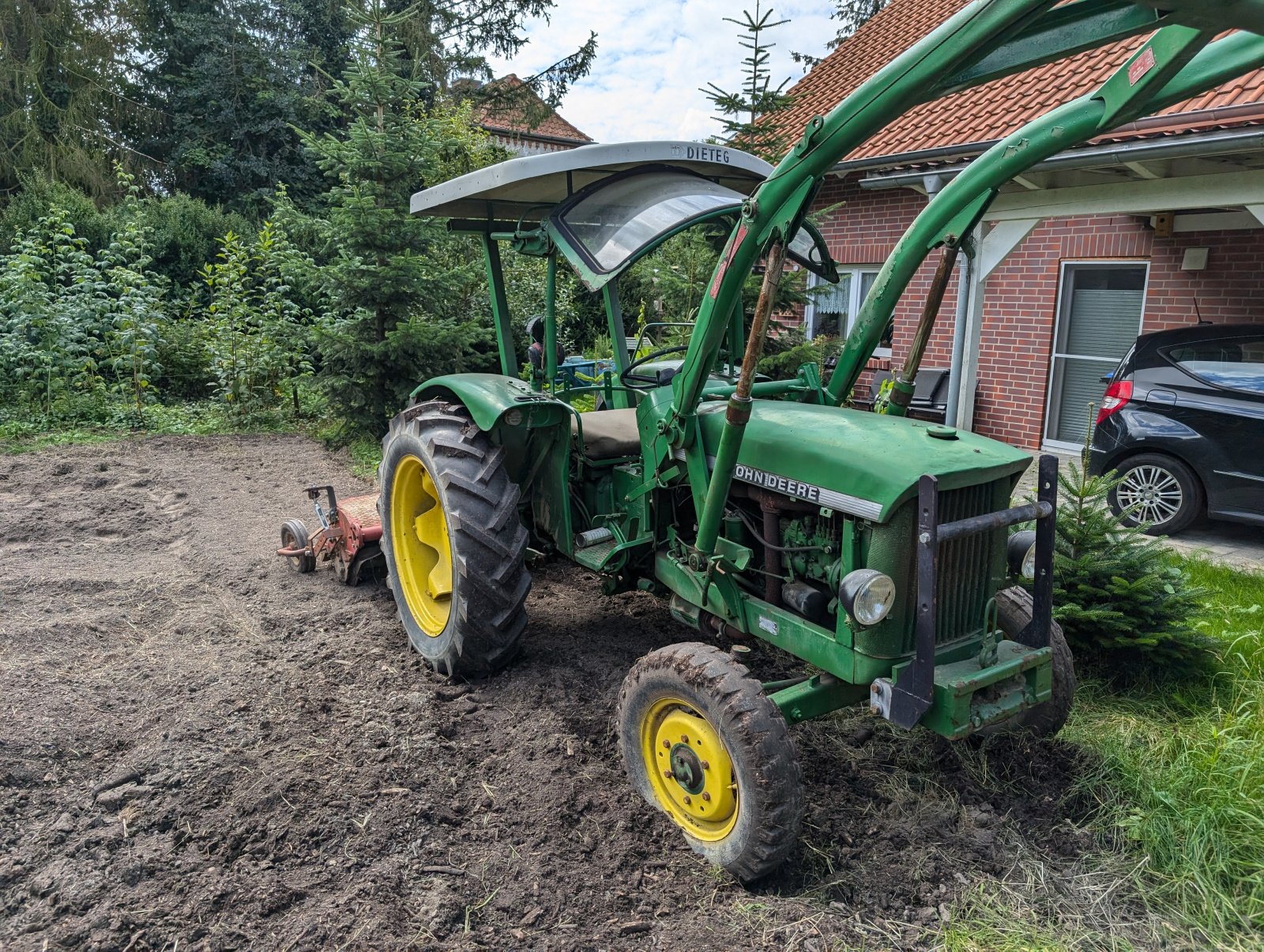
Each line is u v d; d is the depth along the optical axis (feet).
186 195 48.75
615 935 7.70
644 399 11.18
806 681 9.34
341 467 25.49
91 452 26.63
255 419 31.30
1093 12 6.66
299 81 61.11
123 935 7.50
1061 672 10.35
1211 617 13.78
